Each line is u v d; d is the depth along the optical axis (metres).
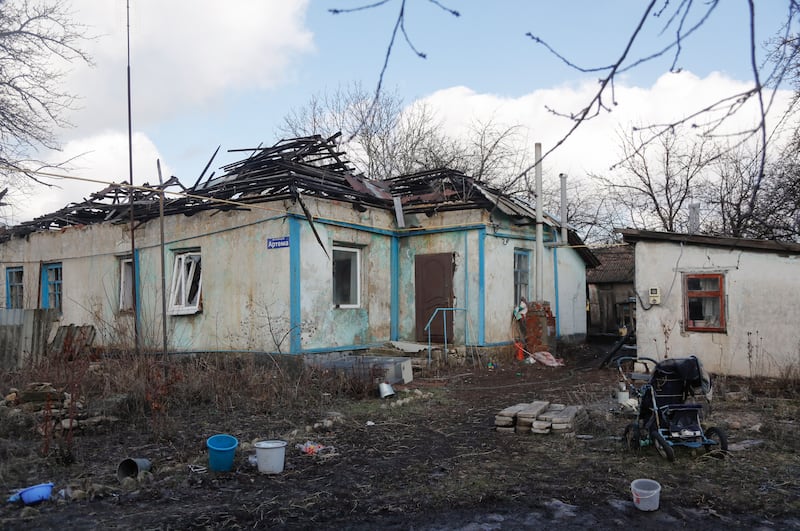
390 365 10.82
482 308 13.45
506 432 7.35
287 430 7.45
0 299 16.97
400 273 14.57
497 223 14.12
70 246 15.24
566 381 11.42
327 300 12.24
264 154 12.48
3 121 14.09
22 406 7.35
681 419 6.14
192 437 7.03
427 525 4.54
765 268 10.72
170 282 13.18
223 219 12.41
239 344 12.00
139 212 13.49
